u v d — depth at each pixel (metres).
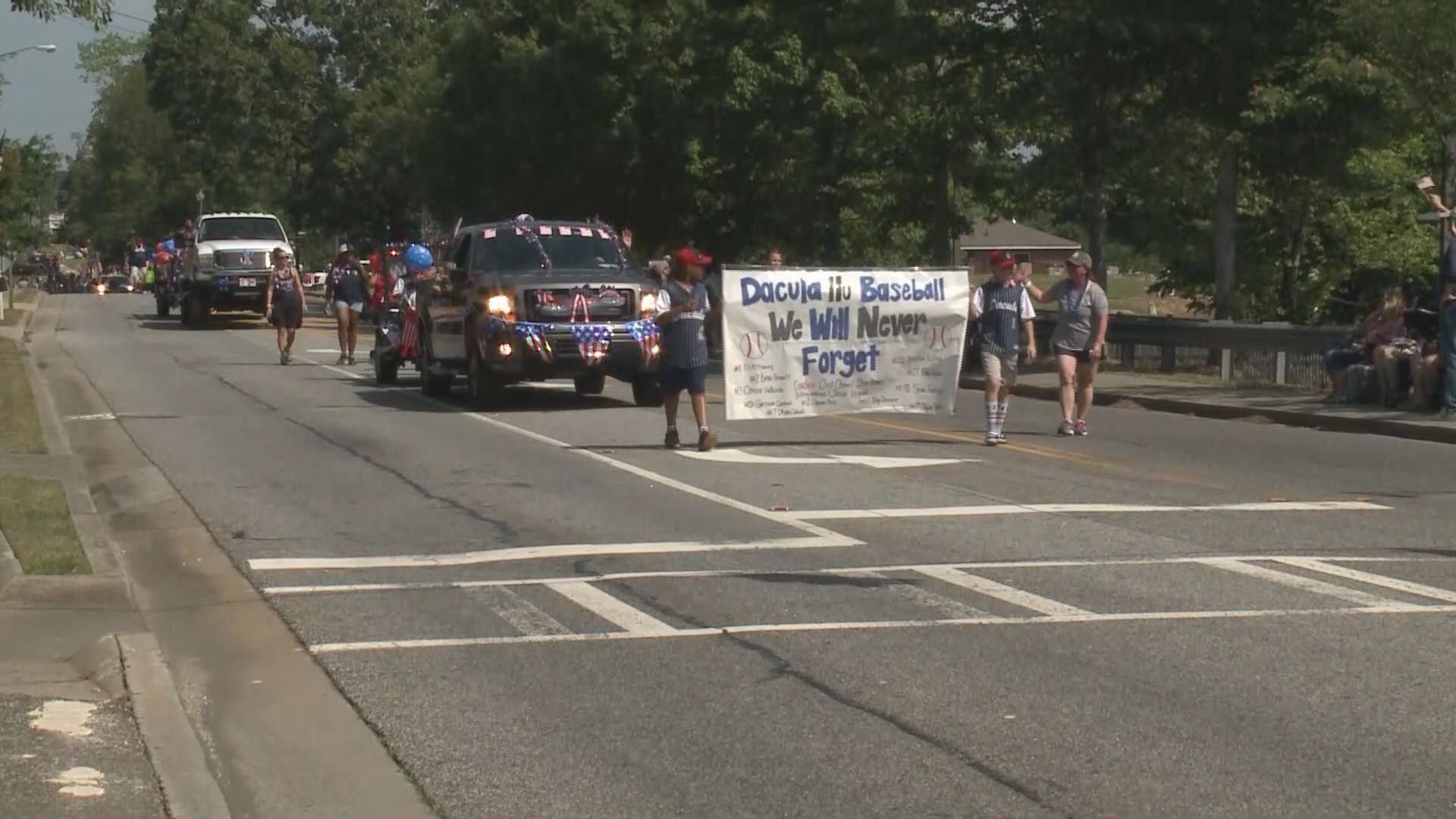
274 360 31.67
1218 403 21.95
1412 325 21.22
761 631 8.97
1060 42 28.33
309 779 6.66
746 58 38.84
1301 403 21.56
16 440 17.48
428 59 65.94
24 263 90.88
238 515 13.28
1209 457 16.73
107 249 135.75
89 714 7.40
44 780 6.39
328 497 14.11
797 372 17.67
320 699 7.81
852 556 11.15
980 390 26.45
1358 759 6.67
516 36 47.22
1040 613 9.33
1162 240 48.28
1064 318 18.69
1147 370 28.08
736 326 17.45
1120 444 17.92
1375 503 13.53
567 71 45.00
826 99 37.03
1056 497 13.83
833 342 17.73
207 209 86.00
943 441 18.16
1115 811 6.09
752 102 38.94
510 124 46.28
